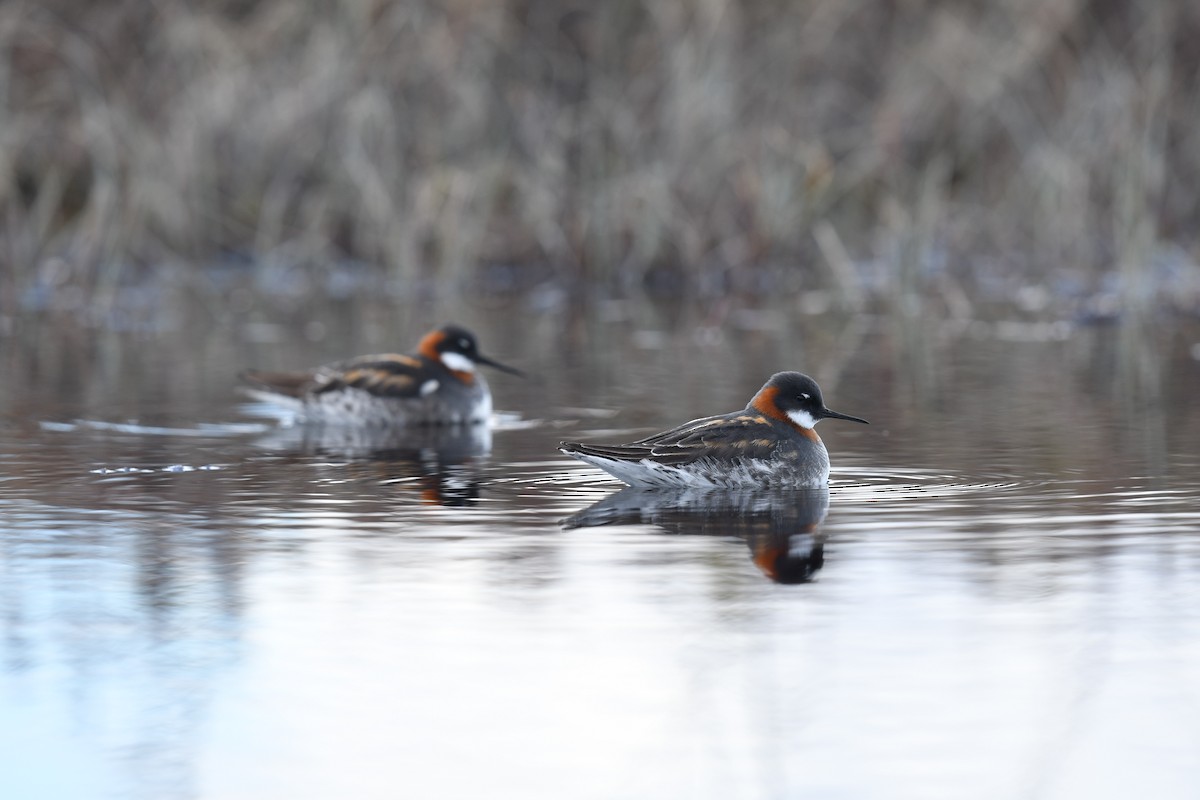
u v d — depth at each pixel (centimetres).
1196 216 2950
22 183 2959
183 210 2897
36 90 2961
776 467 1219
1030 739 729
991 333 2234
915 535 1052
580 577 959
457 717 760
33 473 1293
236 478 1278
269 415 1639
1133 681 789
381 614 896
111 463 1345
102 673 816
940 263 2955
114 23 2975
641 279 2831
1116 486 1204
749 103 2933
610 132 2847
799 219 2866
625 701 777
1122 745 723
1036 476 1248
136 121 2873
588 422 1567
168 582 959
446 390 1605
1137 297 2511
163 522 1109
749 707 766
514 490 1224
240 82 2958
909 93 3017
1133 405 1608
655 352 2077
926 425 1502
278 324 2384
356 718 761
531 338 2228
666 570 971
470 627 872
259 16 3058
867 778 698
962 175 3047
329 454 1406
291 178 2962
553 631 864
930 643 840
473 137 2886
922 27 3080
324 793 693
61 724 759
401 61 2914
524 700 778
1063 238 2903
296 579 962
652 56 2952
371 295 2736
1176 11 3003
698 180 2814
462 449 1434
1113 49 3038
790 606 900
